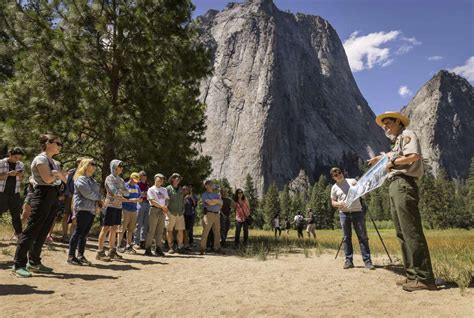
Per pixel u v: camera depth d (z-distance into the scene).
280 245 13.28
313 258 9.10
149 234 9.28
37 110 11.36
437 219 78.56
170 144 12.83
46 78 11.26
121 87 13.62
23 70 11.62
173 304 4.31
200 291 5.04
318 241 15.64
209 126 164.12
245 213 13.67
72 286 5.16
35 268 5.98
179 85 15.01
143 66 12.89
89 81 11.75
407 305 4.11
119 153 12.40
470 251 8.95
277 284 5.52
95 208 7.15
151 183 14.56
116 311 4.02
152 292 4.96
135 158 12.71
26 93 11.24
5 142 11.88
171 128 13.09
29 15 11.87
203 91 172.88
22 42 12.02
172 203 10.23
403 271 6.41
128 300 4.48
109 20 12.76
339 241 16.09
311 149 188.38
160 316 3.87
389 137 5.54
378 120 5.54
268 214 96.50
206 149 159.88
